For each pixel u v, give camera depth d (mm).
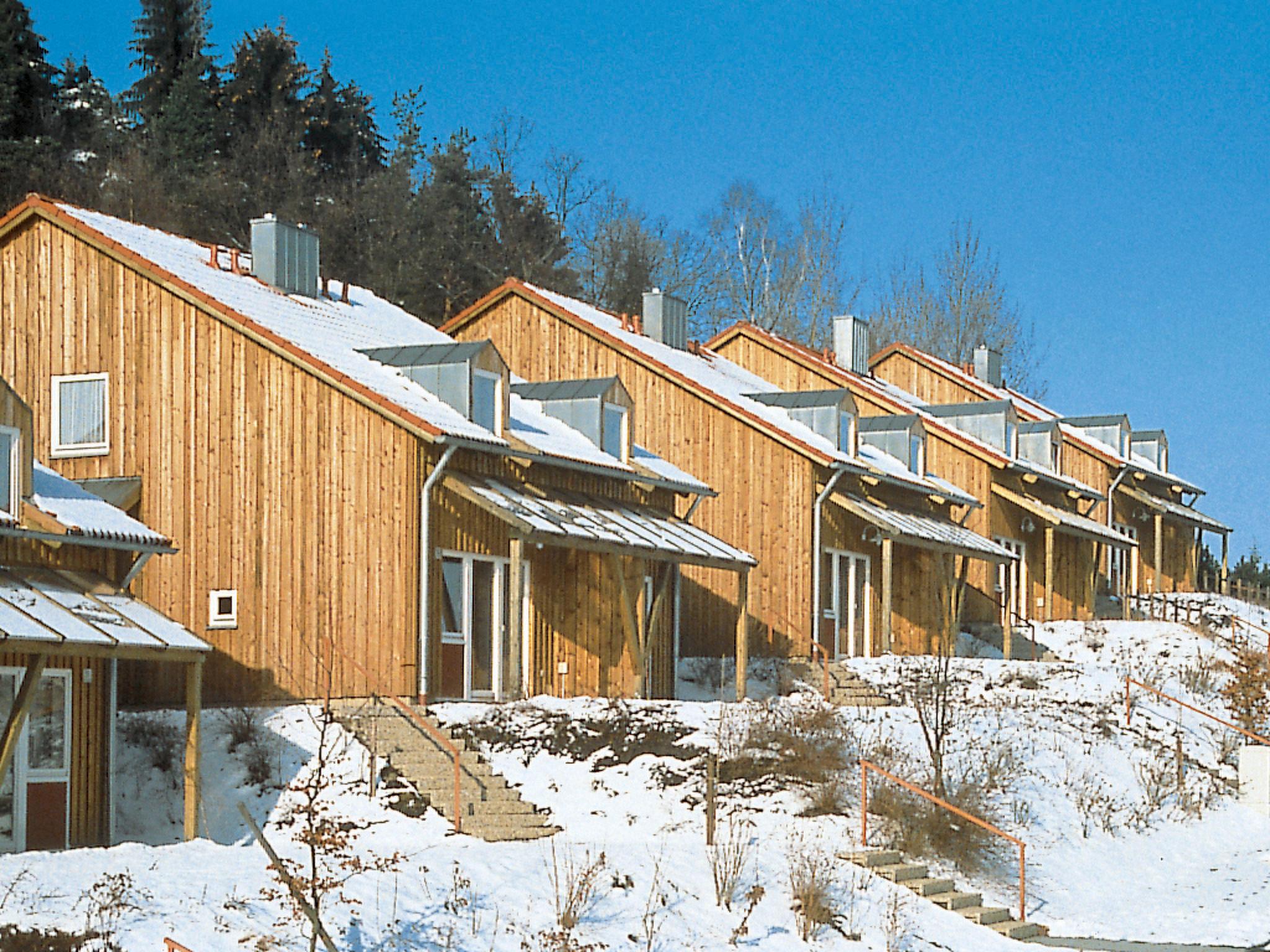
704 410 39656
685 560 30500
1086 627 47156
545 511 28422
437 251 64812
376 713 25438
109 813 22297
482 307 42875
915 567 43281
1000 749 28531
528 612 30500
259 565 28312
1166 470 63906
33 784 21094
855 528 40094
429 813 22734
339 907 16203
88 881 15836
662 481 33438
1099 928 21500
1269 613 56781
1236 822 29844
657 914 17781
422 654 27016
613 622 32375
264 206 63938
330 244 64000
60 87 65875
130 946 14164
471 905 17047
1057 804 27344
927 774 25375
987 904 21875
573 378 41594
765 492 38625
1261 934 21141
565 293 70438
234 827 22625
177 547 26797
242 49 72312
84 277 30203
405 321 36250
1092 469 57531
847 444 40656
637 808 23031
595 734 25250
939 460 48688
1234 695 36281
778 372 48094
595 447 33156
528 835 21844
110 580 22938
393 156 74938
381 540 27453
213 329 29078
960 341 81562
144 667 28438
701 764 24406
